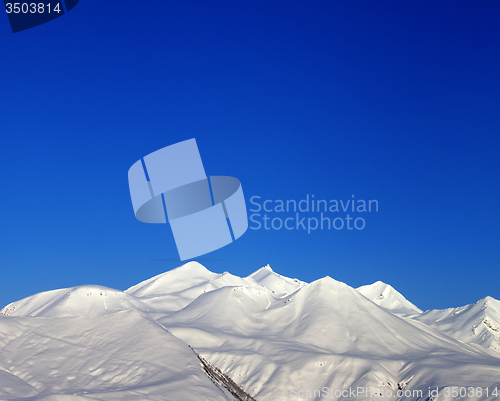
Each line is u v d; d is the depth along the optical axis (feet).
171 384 313.12
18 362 337.11
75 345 369.09
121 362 343.26
